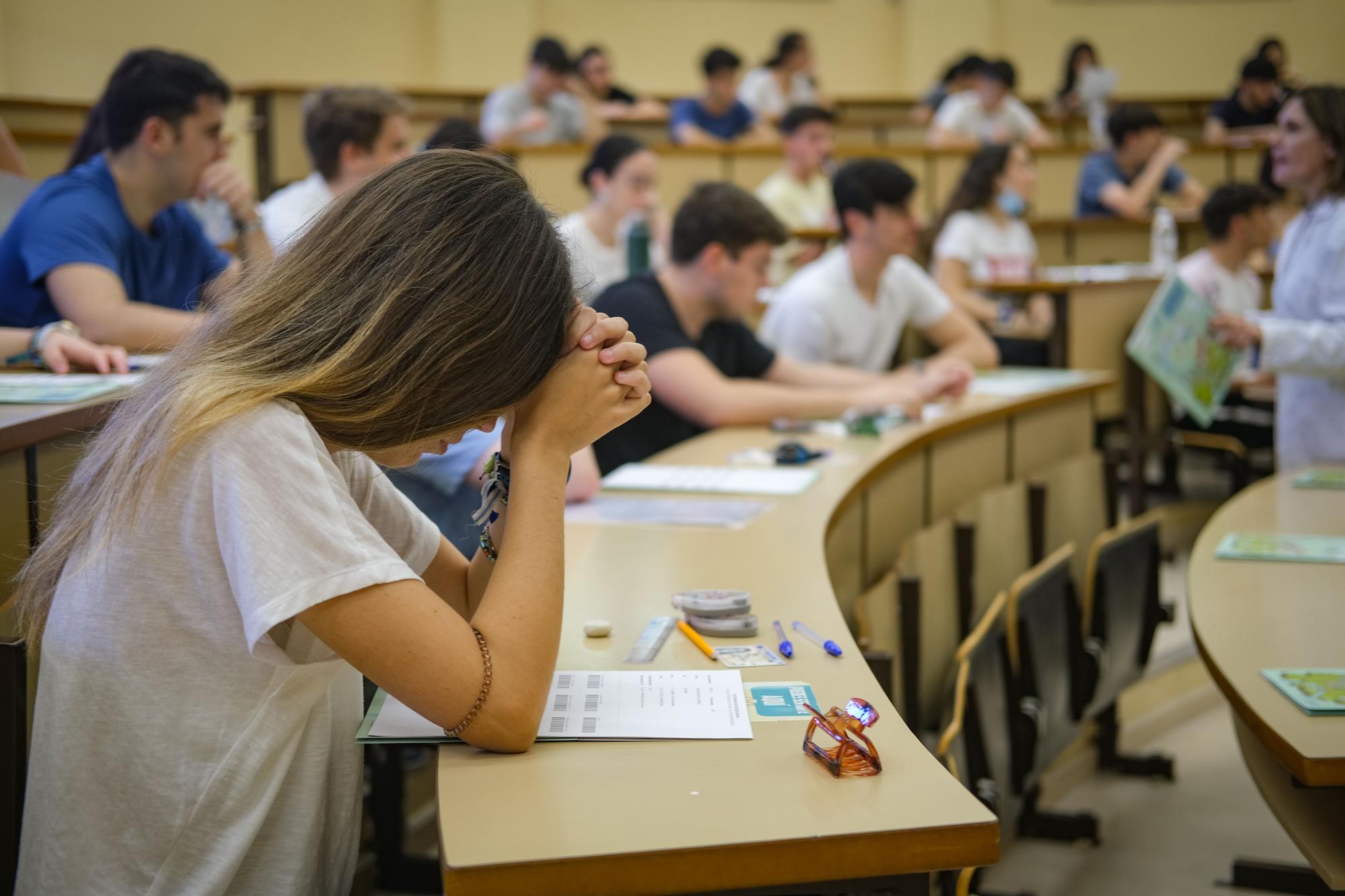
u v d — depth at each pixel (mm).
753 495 2061
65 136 4426
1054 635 2145
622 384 1171
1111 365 4707
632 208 4133
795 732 1079
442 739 1064
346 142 3205
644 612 1411
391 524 1244
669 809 928
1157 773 2887
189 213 2699
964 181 5113
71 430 1777
